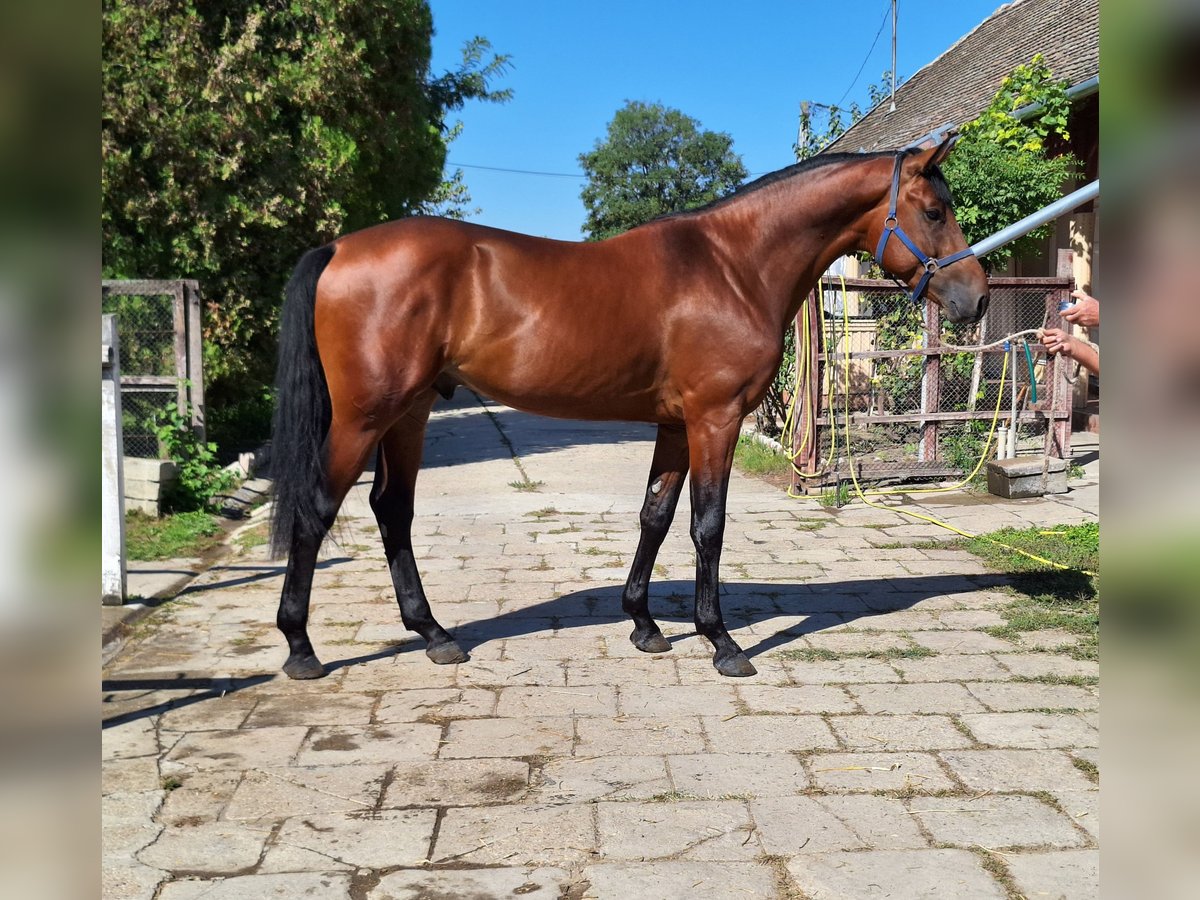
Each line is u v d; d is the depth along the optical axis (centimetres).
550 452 1048
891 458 827
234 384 944
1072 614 450
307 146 886
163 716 337
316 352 347
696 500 379
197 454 718
